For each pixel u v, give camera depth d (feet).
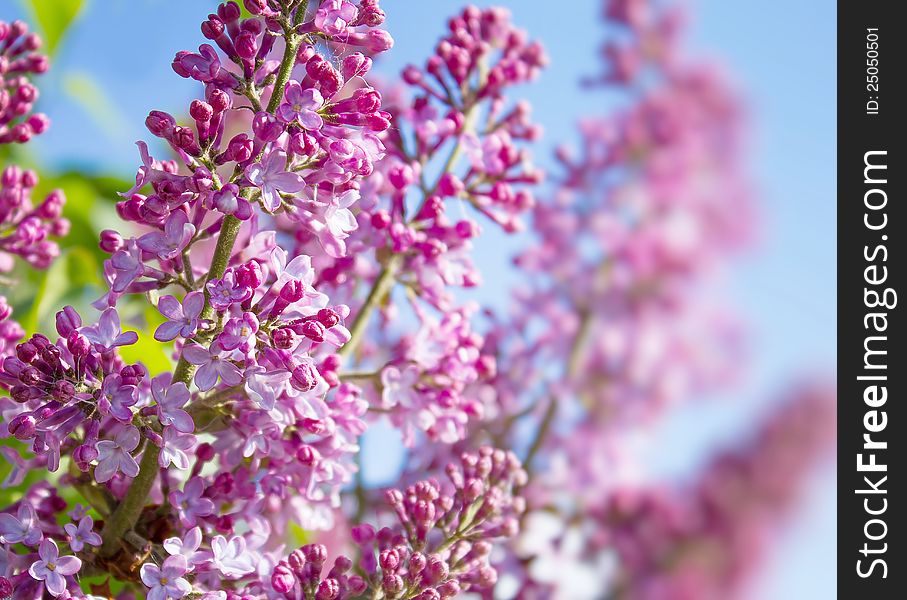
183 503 1.62
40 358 1.55
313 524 1.69
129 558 1.61
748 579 3.33
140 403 1.57
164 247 1.55
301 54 1.55
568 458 2.42
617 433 2.62
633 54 2.82
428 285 1.80
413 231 1.78
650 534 2.87
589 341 2.33
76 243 2.17
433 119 1.85
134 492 1.59
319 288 1.79
